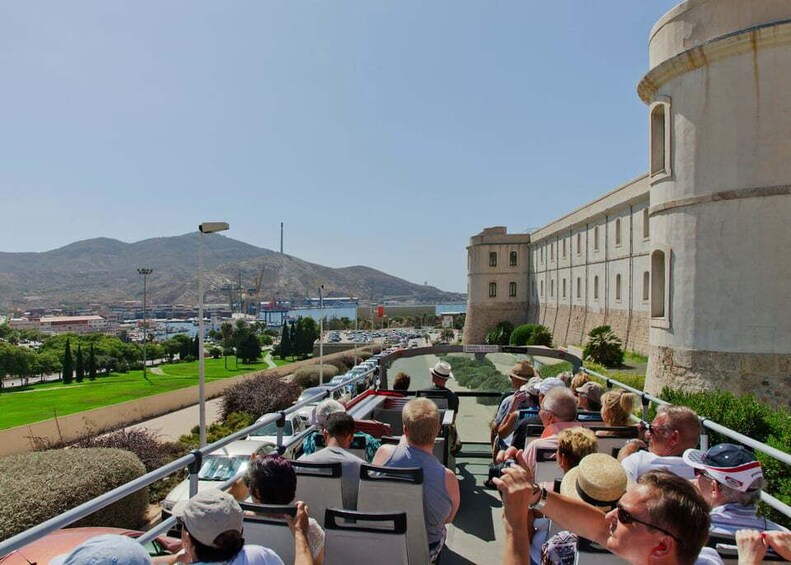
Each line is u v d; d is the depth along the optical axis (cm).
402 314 19338
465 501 712
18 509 1208
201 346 2342
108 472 1448
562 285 6397
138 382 8012
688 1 1927
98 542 262
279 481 382
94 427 3294
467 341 8519
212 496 323
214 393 5269
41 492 1274
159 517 1719
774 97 1764
